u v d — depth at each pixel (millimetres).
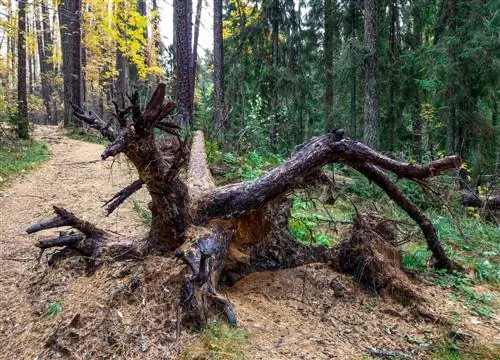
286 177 3791
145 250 3545
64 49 19766
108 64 25359
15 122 13703
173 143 6691
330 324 3221
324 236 5293
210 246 3295
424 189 4523
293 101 14953
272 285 3713
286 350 2699
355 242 4066
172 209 3379
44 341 2830
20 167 9820
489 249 5871
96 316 2904
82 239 3707
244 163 8258
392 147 13680
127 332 2744
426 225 4547
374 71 11914
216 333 2744
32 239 5309
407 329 3295
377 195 6902
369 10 11930
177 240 3459
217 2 16141
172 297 2943
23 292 3684
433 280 4375
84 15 20828
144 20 16422
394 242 4574
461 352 2996
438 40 11266
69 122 19359
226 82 17219
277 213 4258
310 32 16172
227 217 3693
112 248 3596
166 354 2570
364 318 3383
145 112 2826
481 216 7395
